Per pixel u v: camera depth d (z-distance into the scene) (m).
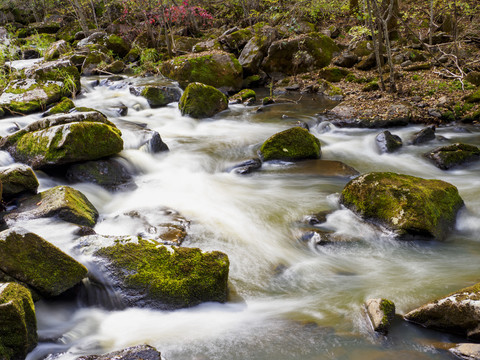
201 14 19.36
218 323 3.62
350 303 3.81
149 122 10.60
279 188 6.73
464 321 3.20
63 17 27.48
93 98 12.54
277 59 15.05
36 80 11.70
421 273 4.30
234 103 12.59
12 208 5.14
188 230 5.21
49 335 3.41
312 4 17.86
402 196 5.20
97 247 4.05
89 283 3.90
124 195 6.37
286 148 7.76
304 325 3.54
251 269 4.50
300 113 11.20
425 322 3.42
